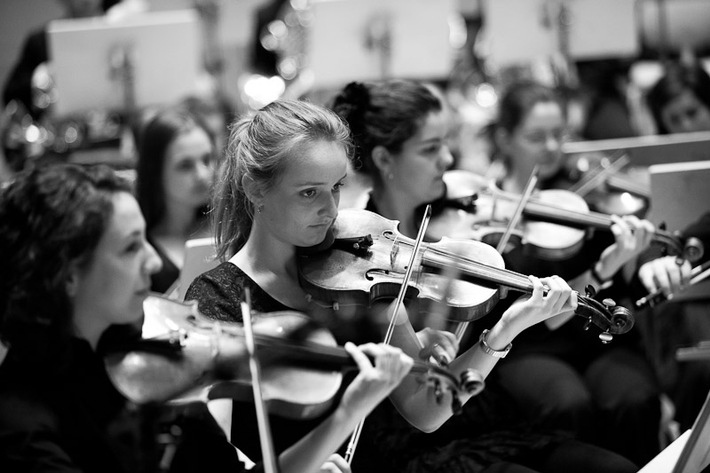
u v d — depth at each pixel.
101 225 3.14
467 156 9.25
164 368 3.29
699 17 10.73
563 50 9.80
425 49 9.64
